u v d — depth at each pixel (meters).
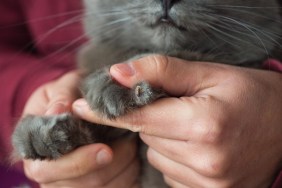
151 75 0.31
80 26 0.48
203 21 0.36
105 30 0.40
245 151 0.31
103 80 0.31
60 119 0.31
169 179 0.34
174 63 0.31
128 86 0.30
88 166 0.32
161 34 0.36
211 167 0.30
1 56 0.50
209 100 0.30
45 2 0.51
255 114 0.31
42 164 0.32
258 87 0.32
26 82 0.46
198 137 0.30
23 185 0.48
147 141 0.32
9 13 0.54
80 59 0.41
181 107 0.30
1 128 0.43
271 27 0.38
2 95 0.46
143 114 0.30
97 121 0.31
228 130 0.30
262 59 0.39
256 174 0.32
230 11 0.37
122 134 0.35
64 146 0.31
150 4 0.35
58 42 0.50
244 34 0.38
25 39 0.56
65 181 0.34
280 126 0.32
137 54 0.36
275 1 0.39
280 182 0.33
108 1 0.39
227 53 0.38
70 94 0.36
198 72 0.32
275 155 0.33
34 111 0.36
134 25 0.38
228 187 0.31
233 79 0.32
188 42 0.37
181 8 0.34
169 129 0.30
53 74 0.45
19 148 0.31
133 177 0.36
